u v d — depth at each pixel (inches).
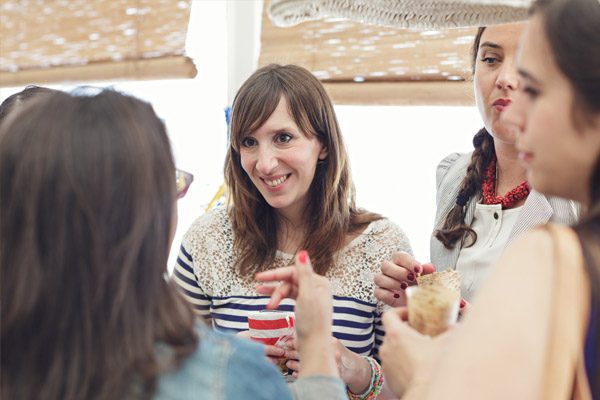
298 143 61.9
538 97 29.4
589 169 28.9
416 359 33.4
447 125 92.6
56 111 32.9
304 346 40.3
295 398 37.7
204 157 108.9
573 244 27.3
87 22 113.2
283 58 99.0
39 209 31.5
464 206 66.6
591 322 26.2
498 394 25.0
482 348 25.9
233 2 102.9
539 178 30.2
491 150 66.0
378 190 97.4
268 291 47.4
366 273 64.7
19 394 31.7
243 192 66.1
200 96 108.5
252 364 33.9
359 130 97.8
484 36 59.9
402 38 91.1
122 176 32.1
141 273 33.1
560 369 25.4
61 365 31.5
